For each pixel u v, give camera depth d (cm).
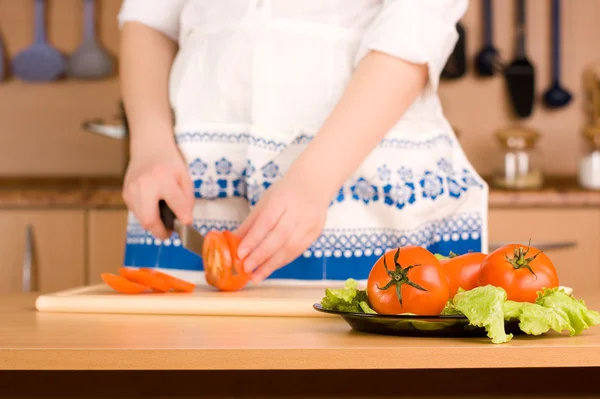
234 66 132
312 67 131
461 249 134
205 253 112
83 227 257
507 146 293
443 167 135
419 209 133
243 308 100
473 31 316
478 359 71
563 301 77
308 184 105
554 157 319
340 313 79
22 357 72
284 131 131
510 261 80
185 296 106
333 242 132
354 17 131
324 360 71
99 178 319
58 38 316
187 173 124
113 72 316
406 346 72
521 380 95
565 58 319
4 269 258
